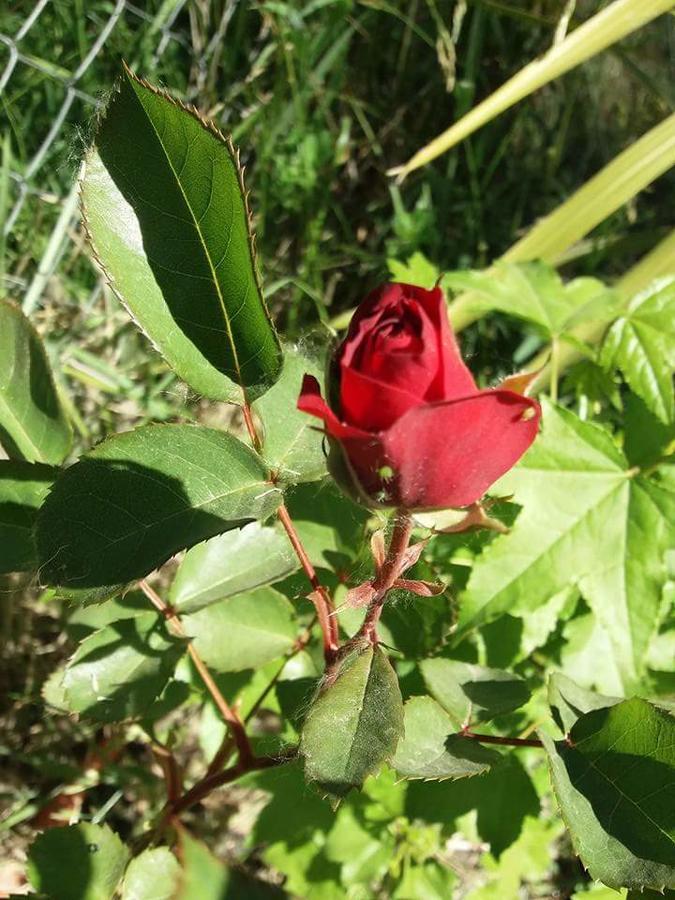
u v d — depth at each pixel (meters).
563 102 0.66
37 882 0.23
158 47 0.51
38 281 0.40
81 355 0.43
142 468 0.17
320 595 0.19
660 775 0.18
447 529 0.17
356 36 0.60
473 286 0.37
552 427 0.30
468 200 0.60
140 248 0.17
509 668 0.30
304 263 0.54
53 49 0.48
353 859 0.30
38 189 0.46
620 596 0.29
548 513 0.29
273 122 0.53
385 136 0.60
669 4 0.40
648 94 0.66
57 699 0.27
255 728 0.41
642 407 0.33
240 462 0.17
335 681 0.18
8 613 0.39
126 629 0.24
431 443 0.14
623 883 0.17
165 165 0.16
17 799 0.37
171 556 0.16
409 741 0.20
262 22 0.55
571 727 0.20
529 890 0.38
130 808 0.40
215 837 0.39
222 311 0.17
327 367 0.15
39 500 0.21
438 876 0.31
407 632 0.24
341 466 0.14
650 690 0.30
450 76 0.54
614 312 0.34
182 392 0.20
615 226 0.62
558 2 0.57
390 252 0.55
